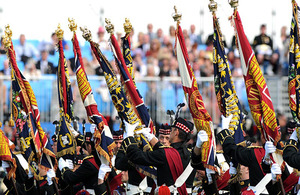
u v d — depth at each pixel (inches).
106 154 1251.2
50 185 1403.8
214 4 1213.1
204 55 2380.7
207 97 2112.5
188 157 1252.5
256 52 2364.7
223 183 1376.7
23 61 2299.5
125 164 1253.7
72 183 1326.3
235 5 1206.3
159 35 2429.9
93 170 1310.3
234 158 1217.4
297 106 1162.0
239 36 1202.0
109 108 2107.5
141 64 2356.1
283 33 2445.9
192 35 2433.6
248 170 1373.0
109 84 1248.2
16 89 1371.8
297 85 1164.5
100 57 1255.5
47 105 2079.2
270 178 1245.1
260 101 1187.9
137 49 2389.3
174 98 2117.4
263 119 1181.7
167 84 2119.8
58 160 1357.0
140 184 1346.0
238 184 1289.4
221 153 1396.4
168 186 1234.0
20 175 1406.3
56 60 2342.5
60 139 1344.7
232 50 2358.5
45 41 2348.7
